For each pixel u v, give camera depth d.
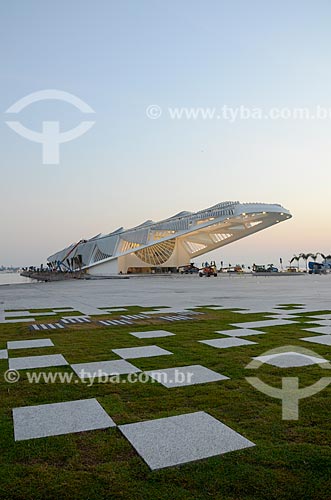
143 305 14.99
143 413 3.98
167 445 3.27
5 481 2.78
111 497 2.59
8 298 20.23
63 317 11.49
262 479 2.77
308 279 45.81
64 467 2.96
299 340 7.46
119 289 28.20
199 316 11.24
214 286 30.80
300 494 2.60
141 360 6.08
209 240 86.19
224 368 5.57
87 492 2.65
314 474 2.82
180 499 2.56
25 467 2.96
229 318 10.73
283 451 3.15
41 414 3.98
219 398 4.37
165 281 44.25
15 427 3.67
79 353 6.62
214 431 3.53
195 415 3.91
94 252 89.81
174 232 80.56
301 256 107.44
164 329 8.99
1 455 3.14
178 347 6.98
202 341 7.50
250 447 3.22
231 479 2.78
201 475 2.83
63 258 114.62
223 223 76.31
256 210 68.31
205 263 108.75
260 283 35.75
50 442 3.36
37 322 10.47
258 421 3.74
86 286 34.62
